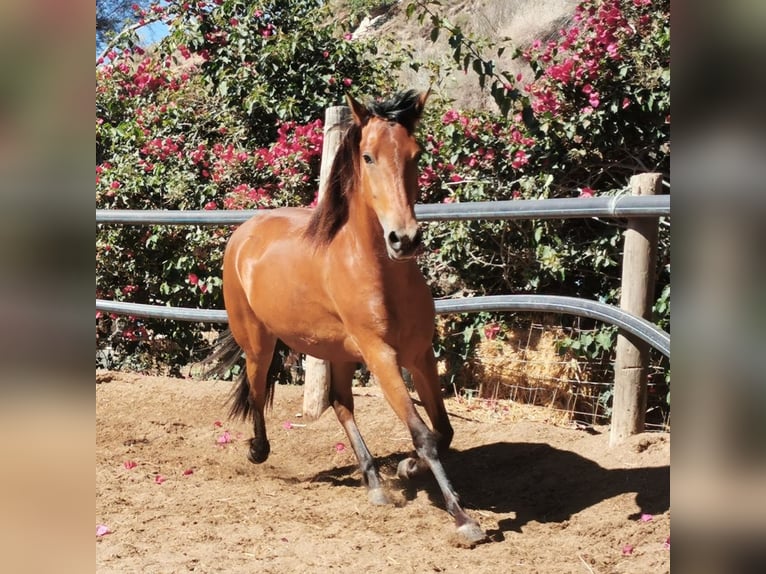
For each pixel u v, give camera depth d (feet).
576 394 16.80
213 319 18.85
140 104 26.91
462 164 19.16
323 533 11.18
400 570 9.73
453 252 18.48
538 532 11.16
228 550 10.50
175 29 25.57
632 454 13.00
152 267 23.02
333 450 16.05
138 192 23.31
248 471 15.07
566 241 17.69
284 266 13.05
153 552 10.45
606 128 17.88
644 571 9.34
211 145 24.82
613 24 17.52
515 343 17.83
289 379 21.72
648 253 12.85
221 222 17.83
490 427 15.84
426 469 13.10
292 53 23.82
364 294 11.31
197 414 18.74
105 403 19.48
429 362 12.24
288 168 21.30
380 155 10.18
